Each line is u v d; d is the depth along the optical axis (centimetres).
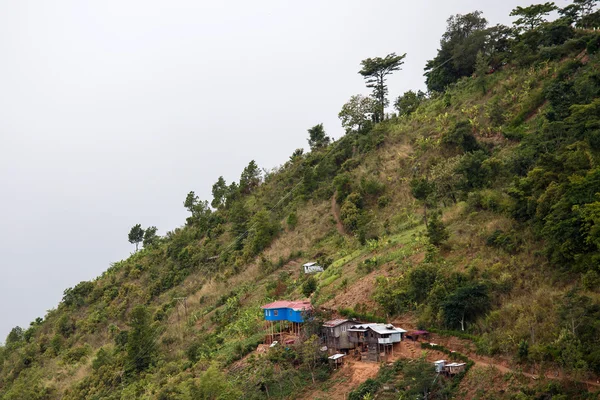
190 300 9988
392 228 7925
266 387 5416
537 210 5331
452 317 4988
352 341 5628
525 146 7525
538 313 4516
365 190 9600
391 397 4547
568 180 5275
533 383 4069
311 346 5575
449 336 4984
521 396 3941
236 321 7806
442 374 4606
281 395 5300
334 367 5447
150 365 7700
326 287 7012
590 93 7219
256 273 9394
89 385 8206
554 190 5275
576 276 4731
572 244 4756
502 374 4288
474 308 4962
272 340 6488
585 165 5506
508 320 4662
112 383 7819
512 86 9562
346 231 9338
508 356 4400
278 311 6600
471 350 4706
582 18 10206
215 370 5681
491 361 4484
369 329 5394
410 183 9038
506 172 7088
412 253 6494
